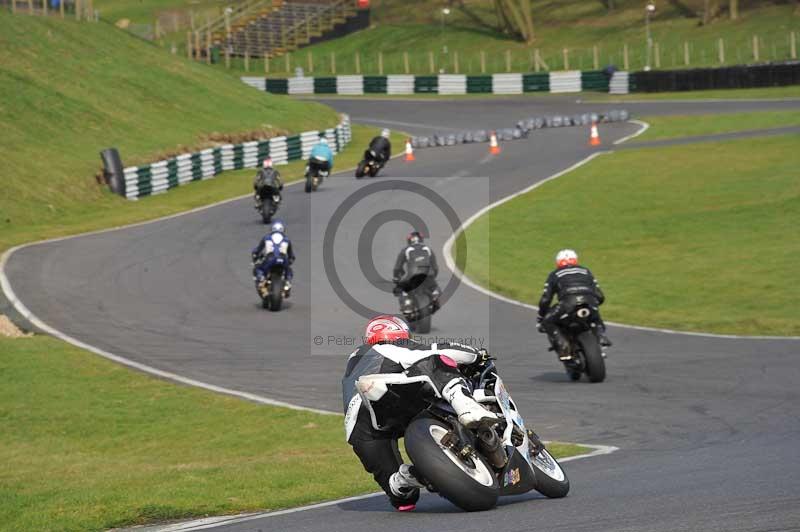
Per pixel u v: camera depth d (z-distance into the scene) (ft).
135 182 410.52
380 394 73.56
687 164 427.33
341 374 175.63
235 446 134.82
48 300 238.07
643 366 169.78
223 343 200.54
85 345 199.62
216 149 467.11
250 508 85.76
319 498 90.02
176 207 385.09
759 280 254.06
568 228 335.06
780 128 499.10
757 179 383.45
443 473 70.79
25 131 422.82
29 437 144.87
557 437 121.60
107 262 282.77
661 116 593.42
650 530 62.34
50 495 95.81
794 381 149.79
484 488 71.20
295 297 245.65
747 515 64.90
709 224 325.42
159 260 286.25
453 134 585.63
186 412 154.71
